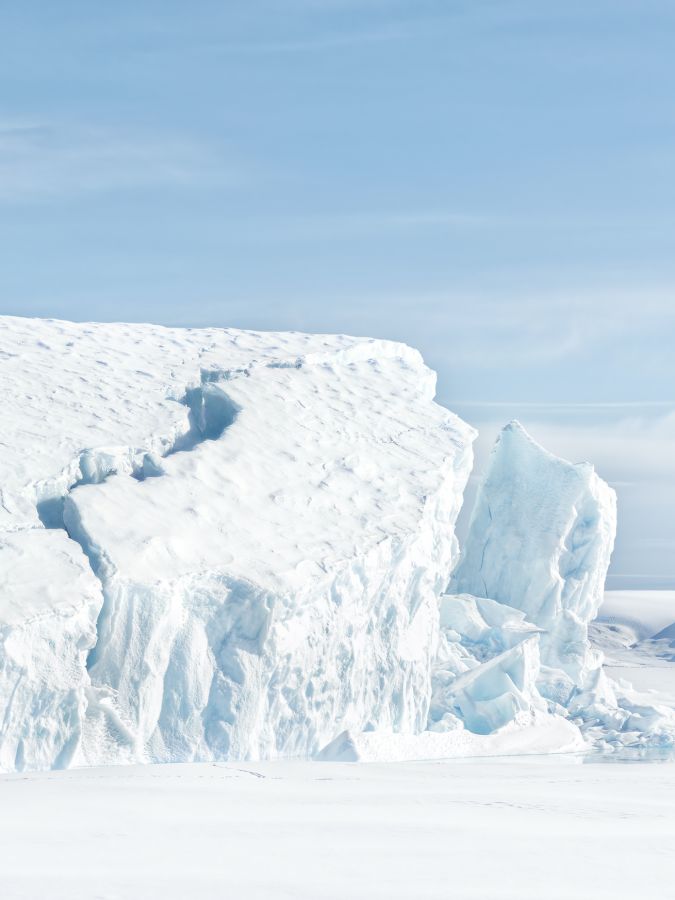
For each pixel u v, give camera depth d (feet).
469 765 132.77
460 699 157.99
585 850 75.97
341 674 138.62
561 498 193.57
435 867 70.13
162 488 138.82
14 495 129.80
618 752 156.15
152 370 165.07
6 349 165.07
